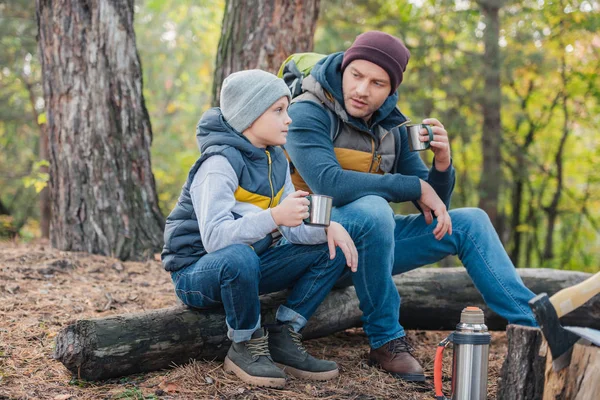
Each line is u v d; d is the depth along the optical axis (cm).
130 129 495
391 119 308
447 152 300
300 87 310
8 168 1345
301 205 237
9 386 245
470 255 296
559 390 201
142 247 484
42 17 489
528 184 1315
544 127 1257
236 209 256
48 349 287
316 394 254
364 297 281
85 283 404
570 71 1139
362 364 293
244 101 257
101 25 484
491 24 908
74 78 482
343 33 947
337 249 274
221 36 508
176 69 1538
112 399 238
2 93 1179
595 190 1401
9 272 402
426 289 365
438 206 291
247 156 260
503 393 220
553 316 196
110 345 248
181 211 266
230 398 243
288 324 275
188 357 270
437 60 985
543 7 965
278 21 490
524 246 1531
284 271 273
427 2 1023
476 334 230
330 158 288
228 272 244
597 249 1581
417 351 339
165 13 1455
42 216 1089
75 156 483
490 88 939
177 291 270
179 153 1284
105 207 482
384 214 271
